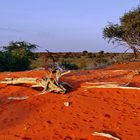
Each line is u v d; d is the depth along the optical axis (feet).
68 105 38.32
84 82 48.01
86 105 38.45
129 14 117.19
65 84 44.73
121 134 31.58
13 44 96.99
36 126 33.37
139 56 115.75
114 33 117.19
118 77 54.29
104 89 44.29
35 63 108.17
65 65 99.40
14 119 35.40
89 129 32.45
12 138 30.89
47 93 42.93
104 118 35.14
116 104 39.22
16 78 47.65
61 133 31.71
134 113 36.70
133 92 43.47
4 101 41.04
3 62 88.58
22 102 40.29
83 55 196.44
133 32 114.32
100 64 115.75
